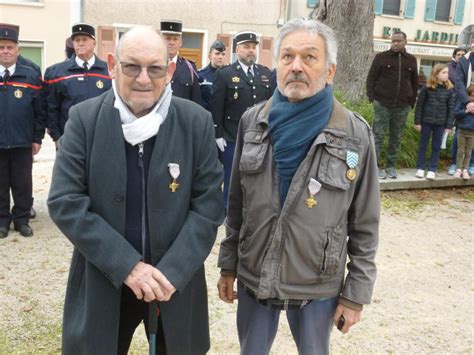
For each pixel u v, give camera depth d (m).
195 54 15.22
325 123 1.94
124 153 1.84
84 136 1.86
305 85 1.89
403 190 7.01
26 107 4.69
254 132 2.05
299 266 1.98
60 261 4.27
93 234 1.78
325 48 1.91
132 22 14.23
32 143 4.84
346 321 2.04
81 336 1.90
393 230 5.47
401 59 6.67
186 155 1.93
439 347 3.24
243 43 5.15
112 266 1.78
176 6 14.54
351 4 8.98
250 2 15.10
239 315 2.22
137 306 2.10
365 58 9.10
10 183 4.86
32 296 3.64
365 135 1.99
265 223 2.01
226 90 5.08
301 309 2.07
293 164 1.95
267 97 5.23
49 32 13.59
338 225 1.98
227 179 5.23
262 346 2.16
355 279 2.04
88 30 4.74
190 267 1.87
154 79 1.80
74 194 1.82
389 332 3.39
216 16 14.95
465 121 7.14
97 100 1.91
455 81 7.12
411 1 17.05
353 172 1.94
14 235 4.84
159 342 2.13
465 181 7.39
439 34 17.72
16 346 3.02
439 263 4.63
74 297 1.97
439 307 3.79
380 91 6.72
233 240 2.26
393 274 4.34
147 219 1.90
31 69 4.79
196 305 2.09
